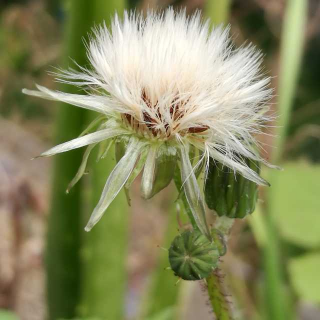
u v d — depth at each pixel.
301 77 0.36
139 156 0.11
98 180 0.15
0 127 0.35
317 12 0.31
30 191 0.20
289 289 0.20
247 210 0.11
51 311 0.17
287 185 0.19
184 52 0.11
